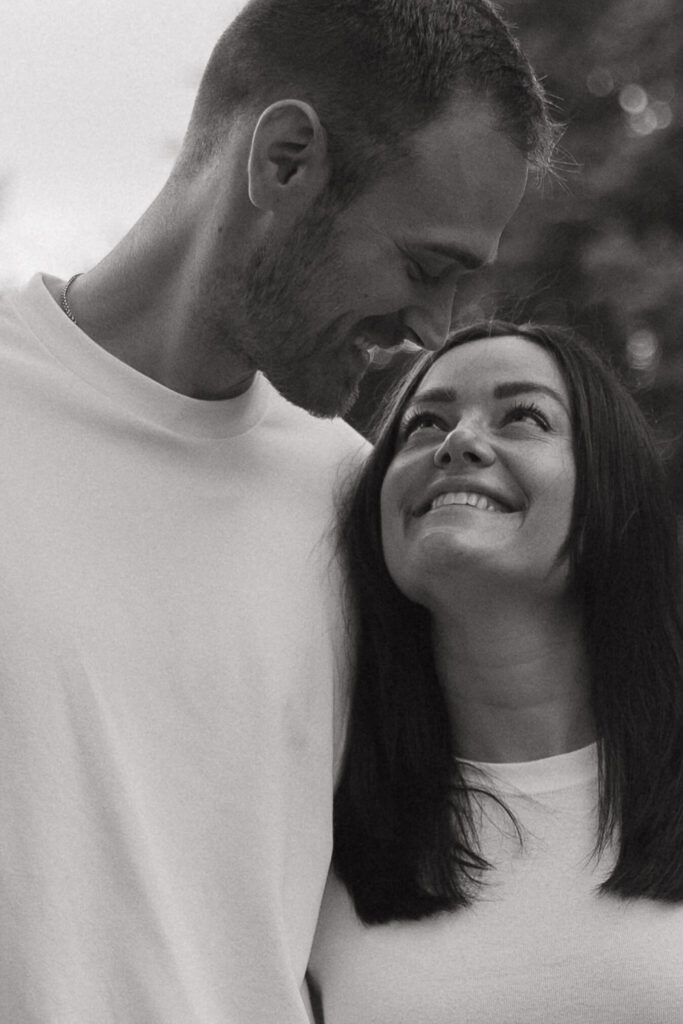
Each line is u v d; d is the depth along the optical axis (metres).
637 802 2.54
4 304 2.54
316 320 2.40
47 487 2.40
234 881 2.37
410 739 2.62
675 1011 2.42
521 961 2.46
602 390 2.63
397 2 2.41
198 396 2.53
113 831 2.28
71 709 2.29
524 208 6.31
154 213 2.52
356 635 2.65
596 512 2.57
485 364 2.60
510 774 2.61
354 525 2.64
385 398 2.80
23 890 2.22
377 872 2.57
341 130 2.36
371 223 2.36
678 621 2.67
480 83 2.38
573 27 6.75
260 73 2.45
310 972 2.59
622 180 6.36
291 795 2.48
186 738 2.38
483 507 2.52
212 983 2.34
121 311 2.51
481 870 2.55
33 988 2.21
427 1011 2.46
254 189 2.37
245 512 2.54
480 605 2.54
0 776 2.24
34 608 2.31
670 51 6.66
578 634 2.63
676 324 6.15
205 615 2.44
